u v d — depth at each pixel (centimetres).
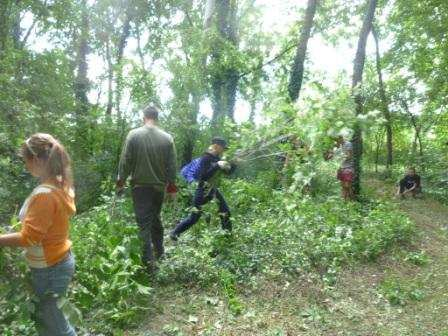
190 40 1197
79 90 1408
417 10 2028
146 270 590
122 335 464
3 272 347
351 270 732
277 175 933
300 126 487
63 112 1083
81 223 660
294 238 764
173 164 604
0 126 813
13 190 795
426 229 1105
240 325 515
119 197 734
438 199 1664
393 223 962
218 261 659
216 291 587
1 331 392
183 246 687
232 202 905
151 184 591
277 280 641
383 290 659
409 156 2445
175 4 1812
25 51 1047
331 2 1875
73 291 447
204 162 707
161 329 491
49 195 325
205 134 1144
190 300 559
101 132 1042
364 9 1886
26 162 335
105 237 545
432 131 2619
